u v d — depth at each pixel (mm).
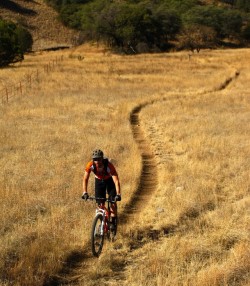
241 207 11273
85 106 28312
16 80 40125
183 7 130250
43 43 112750
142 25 93312
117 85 39531
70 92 34469
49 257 8383
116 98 32438
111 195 8914
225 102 31453
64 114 25594
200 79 44938
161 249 8930
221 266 8102
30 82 37625
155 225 10359
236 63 63000
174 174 14234
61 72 47188
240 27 117688
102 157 8594
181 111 27391
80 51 95875
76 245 9070
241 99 32844
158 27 97000
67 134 20094
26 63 60219
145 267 8234
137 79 44094
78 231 9641
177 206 11250
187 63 61250
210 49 98688
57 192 12156
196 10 117688
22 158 15891
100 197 8906
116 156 16219
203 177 13984
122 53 89438
